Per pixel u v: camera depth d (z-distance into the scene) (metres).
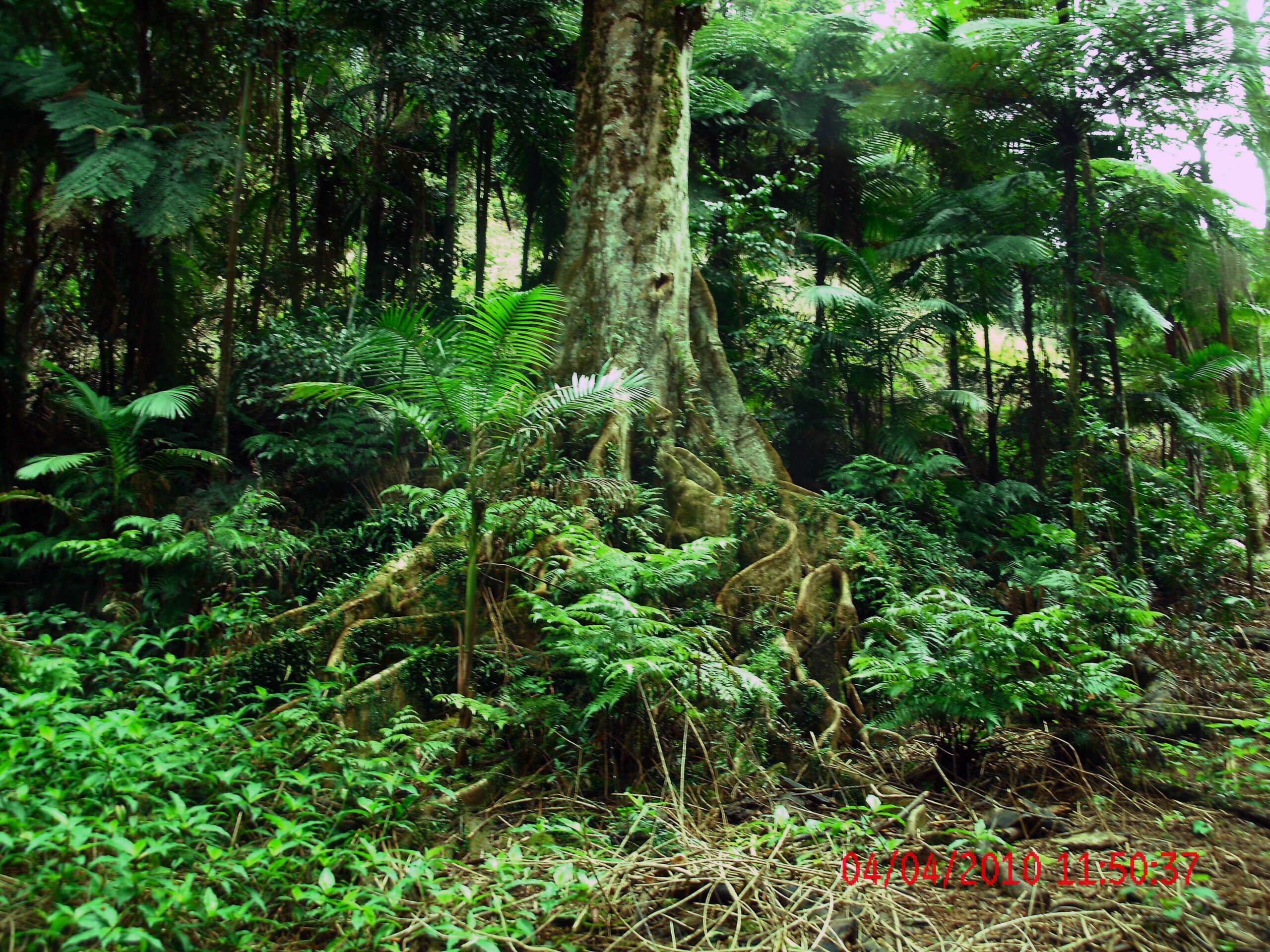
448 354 5.13
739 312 11.16
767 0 14.02
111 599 6.32
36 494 6.90
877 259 11.17
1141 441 13.94
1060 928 3.38
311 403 8.24
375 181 11.07
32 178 9.24
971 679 4.87
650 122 8.13
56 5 9.18
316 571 6.81
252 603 5.77
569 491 6.43
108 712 4.50
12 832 3.04
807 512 7.43
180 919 2.81
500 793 4.59
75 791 3.24
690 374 7.86
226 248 11.09
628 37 8.22
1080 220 10.00
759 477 7.80
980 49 9.14
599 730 4.78
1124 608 6.49
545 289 5.02
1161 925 3.39
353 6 9.76
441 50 10.41
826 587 6.74
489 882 3.56
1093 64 8.96
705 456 7.68
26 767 3.35
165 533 6.39
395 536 7.05
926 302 10.26
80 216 8.60
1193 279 11.41
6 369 8.67
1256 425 10.80
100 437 8.38
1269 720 4.98
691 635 5.08
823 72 12.37
